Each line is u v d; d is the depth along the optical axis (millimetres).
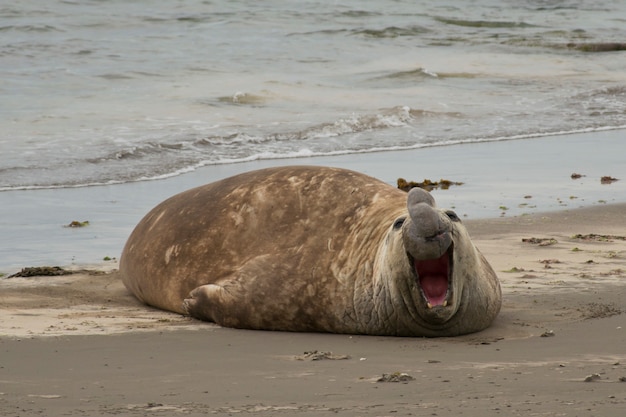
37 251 41750
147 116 79250
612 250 39969
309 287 27781
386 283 25828
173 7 143625
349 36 129750
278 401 18141
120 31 127125
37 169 61281
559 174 60531
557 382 19109
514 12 161500
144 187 57594
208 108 83500
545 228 44969
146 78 97812
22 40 117062
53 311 31344
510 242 41750
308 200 30125
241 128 75750
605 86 98938
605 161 65312
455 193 54188
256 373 21438
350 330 27125
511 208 50094
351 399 18109
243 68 105625
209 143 70625
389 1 160000
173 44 119062
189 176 61000
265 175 31984
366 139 74500
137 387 20000
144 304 33312
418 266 25188
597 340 24891
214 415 17016
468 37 133500
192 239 31531
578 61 117562
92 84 93750
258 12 143375
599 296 31312
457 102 90312
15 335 26734
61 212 50281
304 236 29188
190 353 24359
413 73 104500
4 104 82812
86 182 58656
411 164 64375
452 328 26109
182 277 31281
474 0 169000
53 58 107000
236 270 29750
